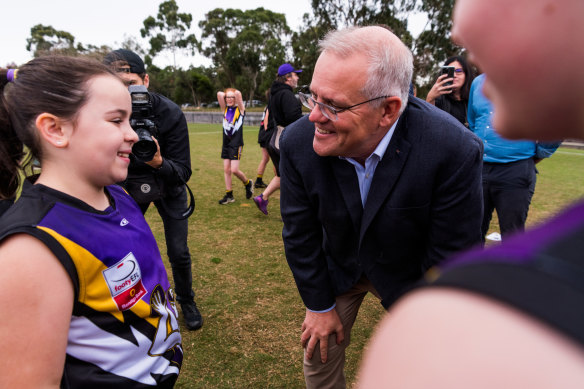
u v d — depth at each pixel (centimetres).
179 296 257
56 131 102
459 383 24
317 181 149
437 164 131
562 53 30
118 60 202
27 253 88
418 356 26
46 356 88
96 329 104
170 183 224
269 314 272
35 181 110
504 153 286
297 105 440
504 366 23
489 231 432
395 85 124
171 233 241
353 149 134
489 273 27
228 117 517
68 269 93
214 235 417
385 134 134
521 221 294
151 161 205
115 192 129
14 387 85
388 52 121
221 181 676
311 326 168
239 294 298
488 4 32
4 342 84
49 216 96
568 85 31
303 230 161
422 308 28
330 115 126
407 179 135
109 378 105
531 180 287
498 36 32
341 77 121
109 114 107
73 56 115
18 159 115
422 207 138
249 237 412
